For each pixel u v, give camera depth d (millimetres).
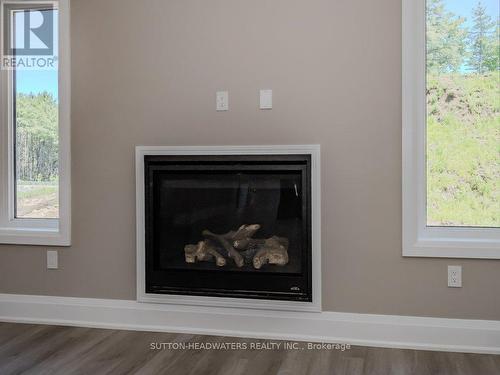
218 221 2943
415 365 2539
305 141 2902
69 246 3223
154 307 3088
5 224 3361
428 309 2783
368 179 2836
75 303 3213
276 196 2867
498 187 2799
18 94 3375
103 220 3174
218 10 2994
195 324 3029
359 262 2854
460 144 2834
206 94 3021
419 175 2830
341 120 2857
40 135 3365
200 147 3004
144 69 3098
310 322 2891
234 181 2918
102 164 3166
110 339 2928
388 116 2805
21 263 3307
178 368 2500
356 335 2846
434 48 2846
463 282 2740
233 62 2982
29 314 3275
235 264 2904
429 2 2846
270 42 2932
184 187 2980
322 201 2889
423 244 2766
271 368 2500
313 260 2865
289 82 2914
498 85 2797
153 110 3092
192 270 2963
